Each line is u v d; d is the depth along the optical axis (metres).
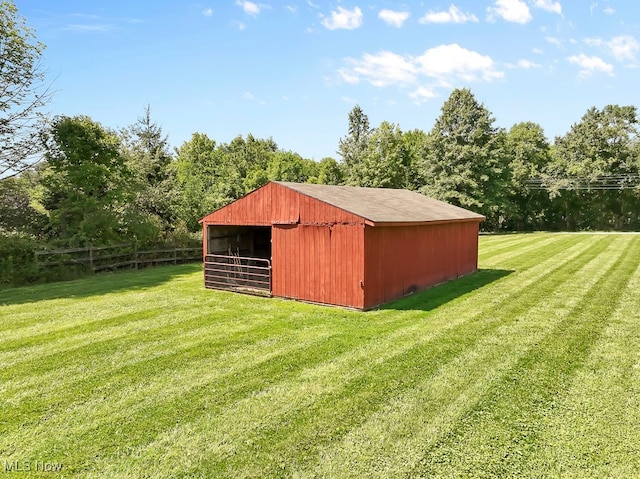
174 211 24.42
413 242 11.62
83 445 4.27
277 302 10.86
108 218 18.70
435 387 5.50
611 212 44.44
